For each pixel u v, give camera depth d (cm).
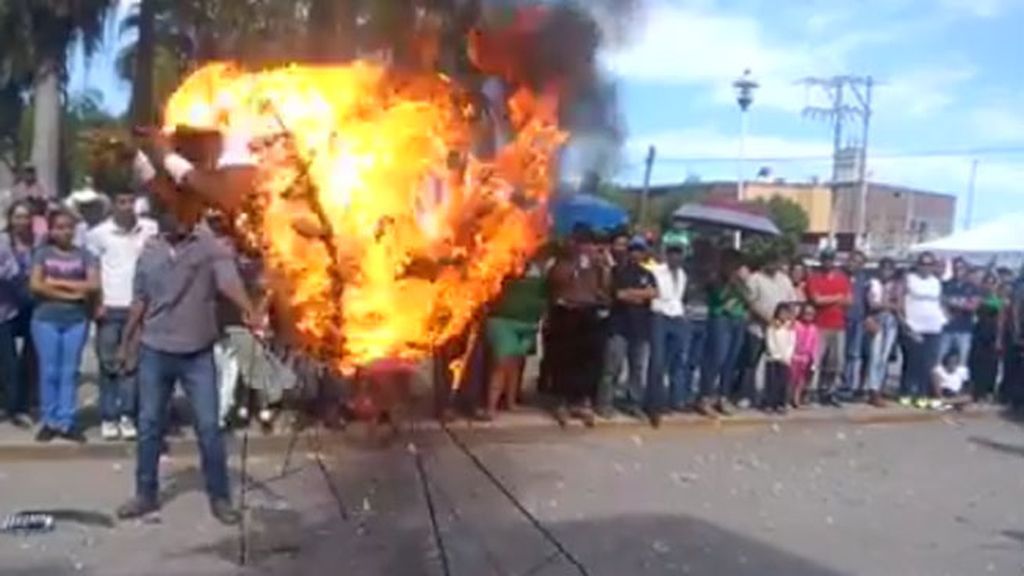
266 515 697
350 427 830
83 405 1027
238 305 662
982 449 1115
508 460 914
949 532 755
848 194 5966
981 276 1410
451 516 706
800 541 710
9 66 1939
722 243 1209
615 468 912
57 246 858
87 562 594
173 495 745
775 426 1170
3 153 2831
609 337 1100
